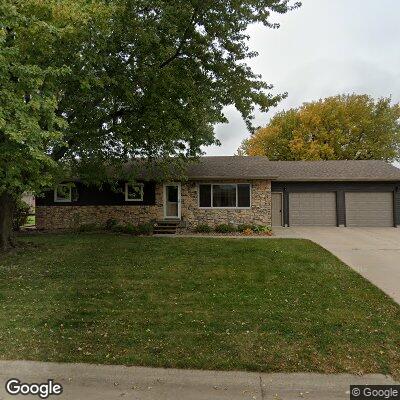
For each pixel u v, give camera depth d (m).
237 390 3.86
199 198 18.58
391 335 5.05
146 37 9.30
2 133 6.67
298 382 3.94
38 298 6.71
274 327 5.30
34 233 16.55
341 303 6.44
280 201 20.66
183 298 6.73
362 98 36.19
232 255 10.62
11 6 6.26
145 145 13.08
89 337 4.95
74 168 13.41
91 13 7.76
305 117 36.03
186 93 10.38
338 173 20.53
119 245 12.33
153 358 4.36
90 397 3.74
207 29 10.27
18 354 4.48
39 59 7.75
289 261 9.79
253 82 10.85
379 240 14.40
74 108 10.04
